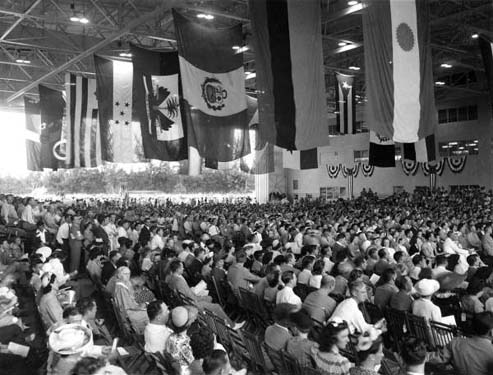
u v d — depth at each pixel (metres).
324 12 21.92
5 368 6.53
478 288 7.36
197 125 10.80
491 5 21.02
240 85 11.34
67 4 22.14
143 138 12.34
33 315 9.28
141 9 22.44
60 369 4.47
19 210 19.23
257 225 17.94
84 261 14.46
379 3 10.25
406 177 42.78
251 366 6.15
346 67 32.06
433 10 23.12
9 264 11.09
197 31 11.01
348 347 5.69
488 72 12.57
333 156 49.53
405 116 10.22
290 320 5.27
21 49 28.36
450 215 22.98
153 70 12.71
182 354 4.96
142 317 7.18
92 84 19.44
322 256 10.84
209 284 10.55
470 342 4.71
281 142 9.27
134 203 39.19
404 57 10.42
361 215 23.36
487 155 36.91
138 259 12.23
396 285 7.74
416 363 4.03
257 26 9.64
